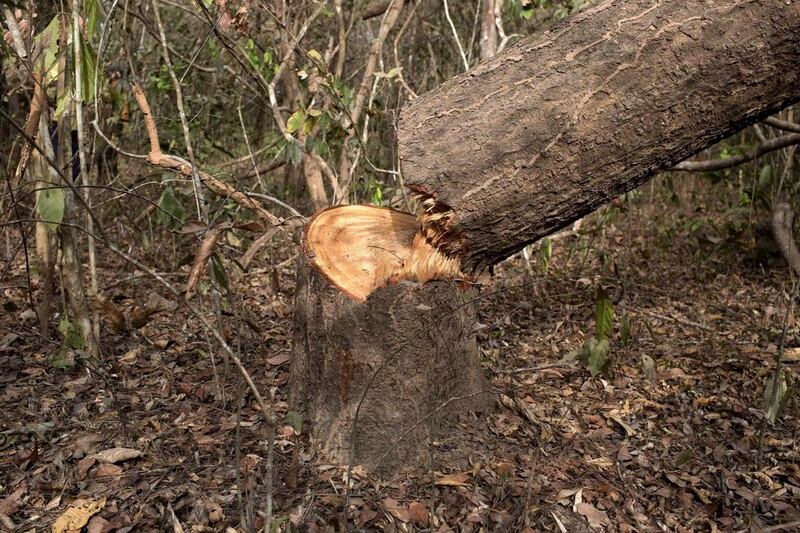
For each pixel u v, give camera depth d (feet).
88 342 9.08
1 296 11.72
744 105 6.38
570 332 11.00
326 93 11.62
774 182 14.82
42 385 8.85
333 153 14.80
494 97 6.48
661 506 6.68
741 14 6.09
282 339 10.63
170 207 9.23
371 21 18.26
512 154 6.33
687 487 6.98
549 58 6.45
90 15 7.41
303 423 7.61
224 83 18.01
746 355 10.12
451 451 7.04
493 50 12.45
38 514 6.31
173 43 17.97
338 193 12.17
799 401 8.63
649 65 6.19
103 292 12.20
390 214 7.67
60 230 8.70
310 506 6.23
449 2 17.98
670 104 6.24
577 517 6.37
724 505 6.72
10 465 7.03
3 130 13.70
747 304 12.41
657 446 7.74
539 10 14.88
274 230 6.49
